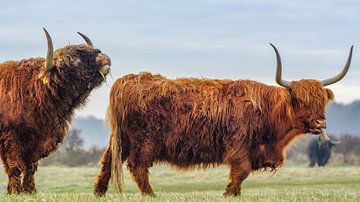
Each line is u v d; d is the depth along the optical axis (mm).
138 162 18000
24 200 14422
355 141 81750
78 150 66438
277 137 18766
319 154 74438
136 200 15289
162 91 18125
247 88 18672
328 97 18828
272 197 16641
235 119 18312
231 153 18312
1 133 17844
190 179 45281
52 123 18234
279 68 18531
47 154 18531
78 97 18359
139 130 17984
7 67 18188
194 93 18359
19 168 17875
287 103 18562
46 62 17828
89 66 18125
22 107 17828
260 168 18891
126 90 18062
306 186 39031
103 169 18188
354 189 32812
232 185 18375
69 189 37875
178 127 18109
